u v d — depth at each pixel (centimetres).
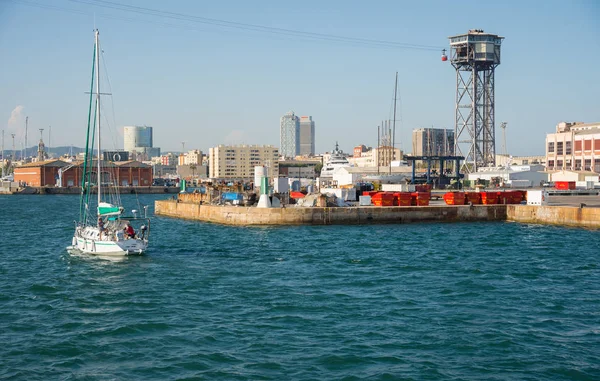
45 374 3039
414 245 7119
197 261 6094
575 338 3509
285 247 7050
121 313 4097
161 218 11206
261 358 3212
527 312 4044
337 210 9431
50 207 16275
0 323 3891
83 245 6694
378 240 7588
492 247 6950
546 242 7362
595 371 3041
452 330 3647
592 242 7362
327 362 3153
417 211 9662
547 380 2938
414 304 4244
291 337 3538
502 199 10412
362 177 17050
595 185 15300
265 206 9788
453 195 10238
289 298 4434
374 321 3834
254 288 4784
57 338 3575
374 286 4825
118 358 3241
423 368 3072
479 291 4634
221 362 3166
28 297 4609
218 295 4559
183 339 3522
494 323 3788
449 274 5303
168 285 4934
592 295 4519
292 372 3030
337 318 3906
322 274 5341
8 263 6156
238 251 6769
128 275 5375
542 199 9906
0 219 12025
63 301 4469
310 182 17850
